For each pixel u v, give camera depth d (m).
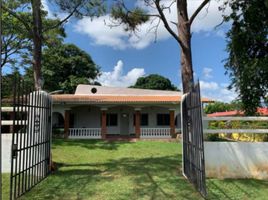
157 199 6.16
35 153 7.67
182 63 9.76
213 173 8.05
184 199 6.16
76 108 26.72
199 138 6.44
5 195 6.47
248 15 14.23
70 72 39.75
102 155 13.46
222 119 8.26
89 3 10.77
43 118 8.45
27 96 7.01
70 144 18.11
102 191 6.75
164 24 9.65
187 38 9.76
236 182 7.53
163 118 26.78
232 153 8.09
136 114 24.09
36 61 10.37
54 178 8.16
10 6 17.17
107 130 26.73
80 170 9.40
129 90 29.48
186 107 8.39
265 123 14.83
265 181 7.68
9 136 8.97
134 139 22.48
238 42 15.13
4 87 21.11
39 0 10.55
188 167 8.01
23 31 15.66
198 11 9.67
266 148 8.06
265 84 14.78
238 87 15.48
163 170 9.29
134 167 9.91
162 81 49.91
